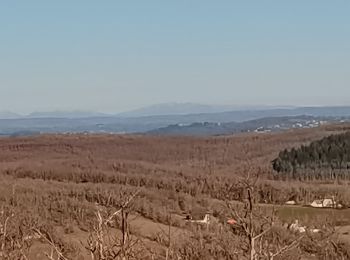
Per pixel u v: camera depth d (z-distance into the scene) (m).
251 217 9.02
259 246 9.12
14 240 9.64
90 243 7.94
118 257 7.87
